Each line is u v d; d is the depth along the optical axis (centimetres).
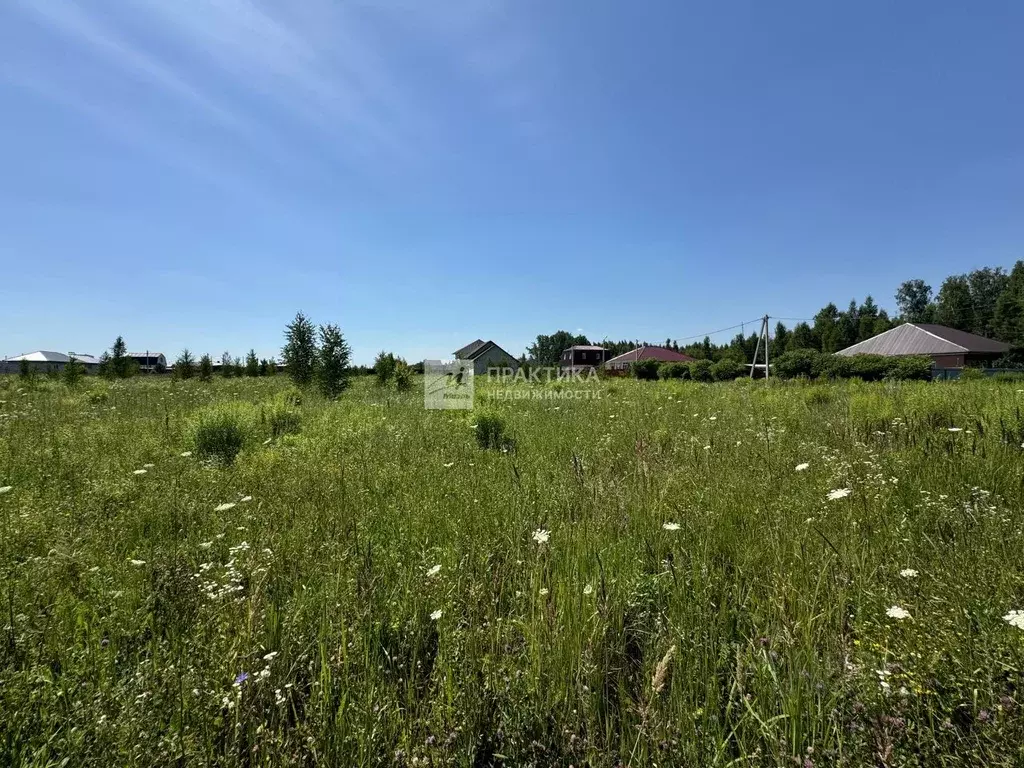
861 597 202
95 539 293
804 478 374
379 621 200
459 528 308
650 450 514
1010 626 163
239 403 857
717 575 231
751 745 141
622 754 142
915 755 124
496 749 146
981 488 331
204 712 145
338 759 139
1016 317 5669
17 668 170
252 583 227
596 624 187
